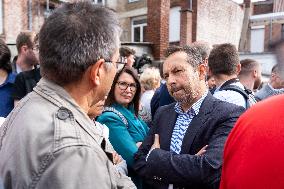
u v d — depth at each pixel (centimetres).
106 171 103
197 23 1759
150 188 221
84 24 109
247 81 328
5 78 267
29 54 298
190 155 174
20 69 310
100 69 115
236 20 2250
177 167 171
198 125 183
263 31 2552
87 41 108
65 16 110
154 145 195
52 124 101
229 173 99
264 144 88
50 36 109
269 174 86
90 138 105
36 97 110
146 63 866
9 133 106
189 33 1380
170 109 204
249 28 2588
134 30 2081
